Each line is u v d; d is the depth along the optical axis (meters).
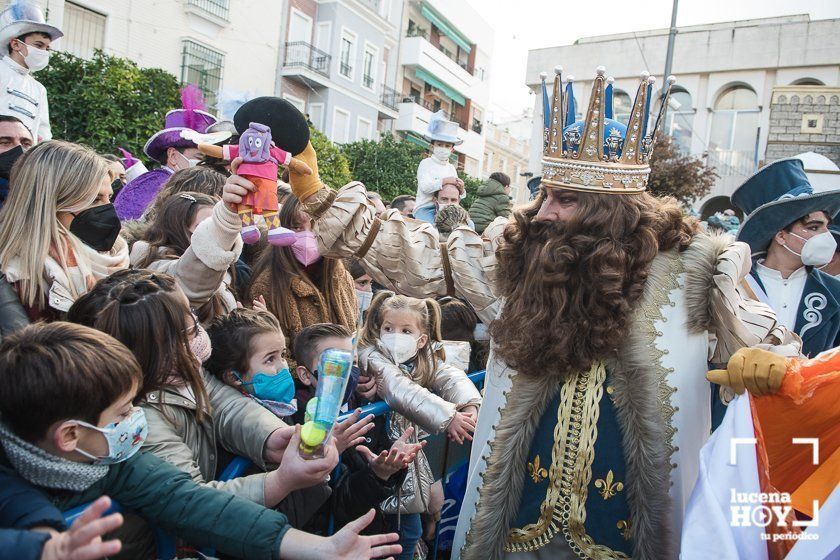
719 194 18.98
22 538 0.91
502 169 35.03
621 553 1.48
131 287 1.46
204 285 1.86
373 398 2.23
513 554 1.54
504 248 1.65
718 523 1.30
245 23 16.25
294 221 2.45
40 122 3.92
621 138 1.51
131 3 13.03
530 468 1.55
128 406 1.20
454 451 2.38
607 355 1.50
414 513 2.14
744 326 1.54
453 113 29.41
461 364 2.55
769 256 2.79
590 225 1.49
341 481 1.87
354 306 2.77
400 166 15.80
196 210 2.18
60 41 11.84
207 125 3.91
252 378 1.76
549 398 1.55
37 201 1.75
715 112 19.69
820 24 18.33
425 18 26.59
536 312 1.53
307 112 19.39
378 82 21.84
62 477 1.14
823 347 2.66
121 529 1.26
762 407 1.44
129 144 7.69
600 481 1.49
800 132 15.93
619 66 19.86
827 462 1.41
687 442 1.49
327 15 19.27
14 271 1.69
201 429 1.55
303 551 1.25
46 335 1.14
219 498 1.28
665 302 1.52
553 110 1.57
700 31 19.44
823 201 2.56
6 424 1.11
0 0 8.39
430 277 1.82
